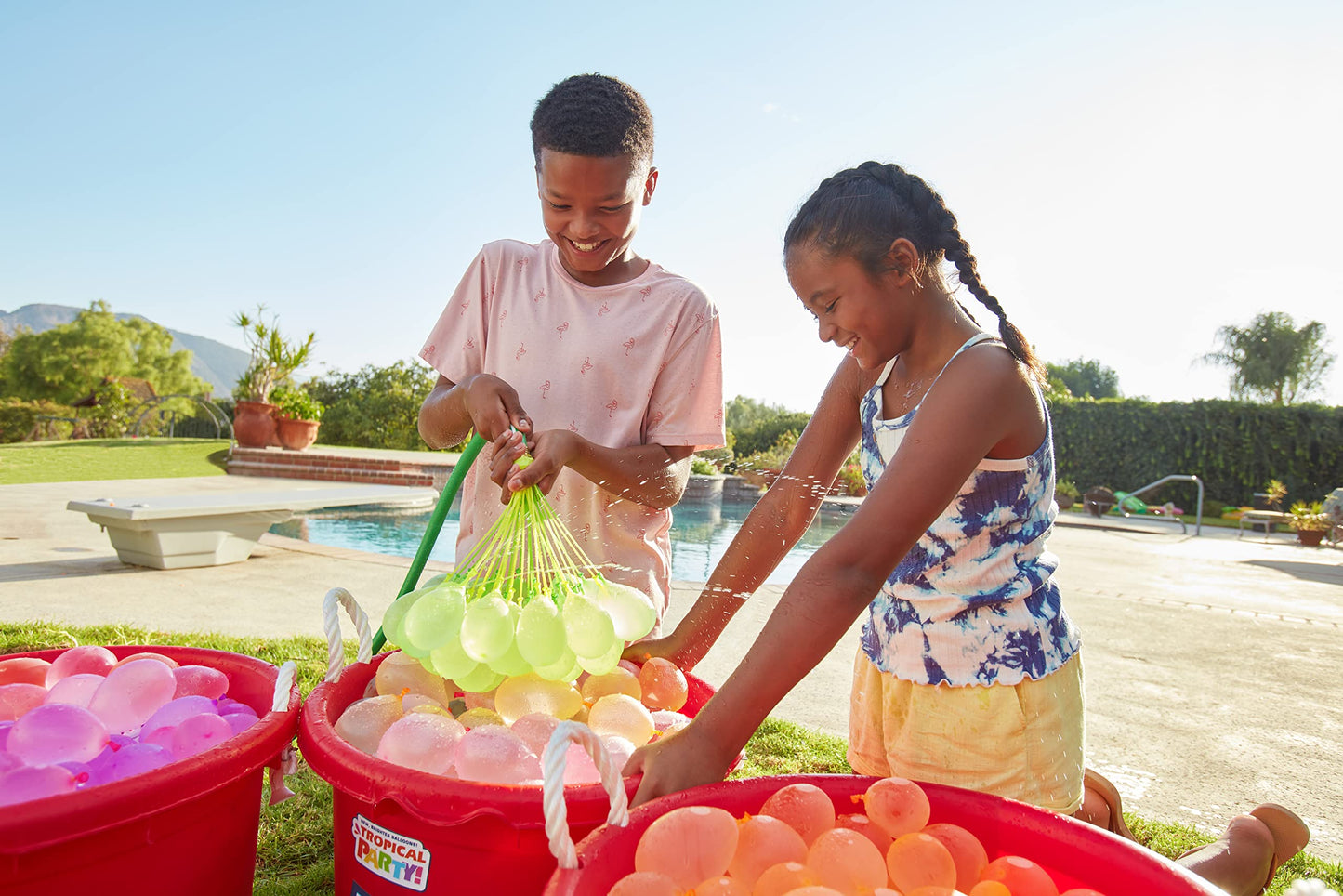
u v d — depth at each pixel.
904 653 1.21
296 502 5.59
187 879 0.83
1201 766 2.71
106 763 0.88
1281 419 19.17
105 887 0.75
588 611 1.09
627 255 1.67
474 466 1.68
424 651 1.09
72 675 1.17
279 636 3.57
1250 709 3.36
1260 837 1.43
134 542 5.04
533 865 0.80
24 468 11.26
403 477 13.25
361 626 1.25
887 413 1.26
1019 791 1.14
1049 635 1.17
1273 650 4.48
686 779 0.88
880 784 0.89
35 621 3.62
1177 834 2.13
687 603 4.26
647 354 1.61
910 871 0.78
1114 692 3.54
